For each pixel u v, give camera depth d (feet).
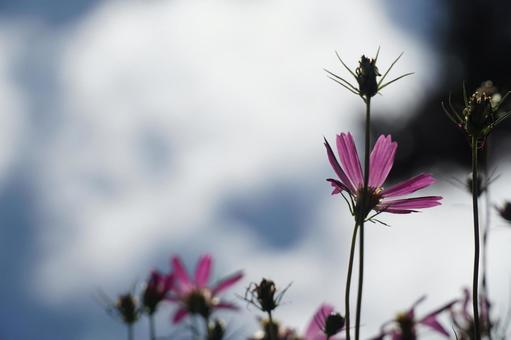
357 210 2.38
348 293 2.15
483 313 2.49
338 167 2.45
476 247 2.10
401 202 2.41
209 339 2.74
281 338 2.74
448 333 2.69
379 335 2.64
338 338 2.63
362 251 2.16
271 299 2.45
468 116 2.23
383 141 2.46
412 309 2.77
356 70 2.26
